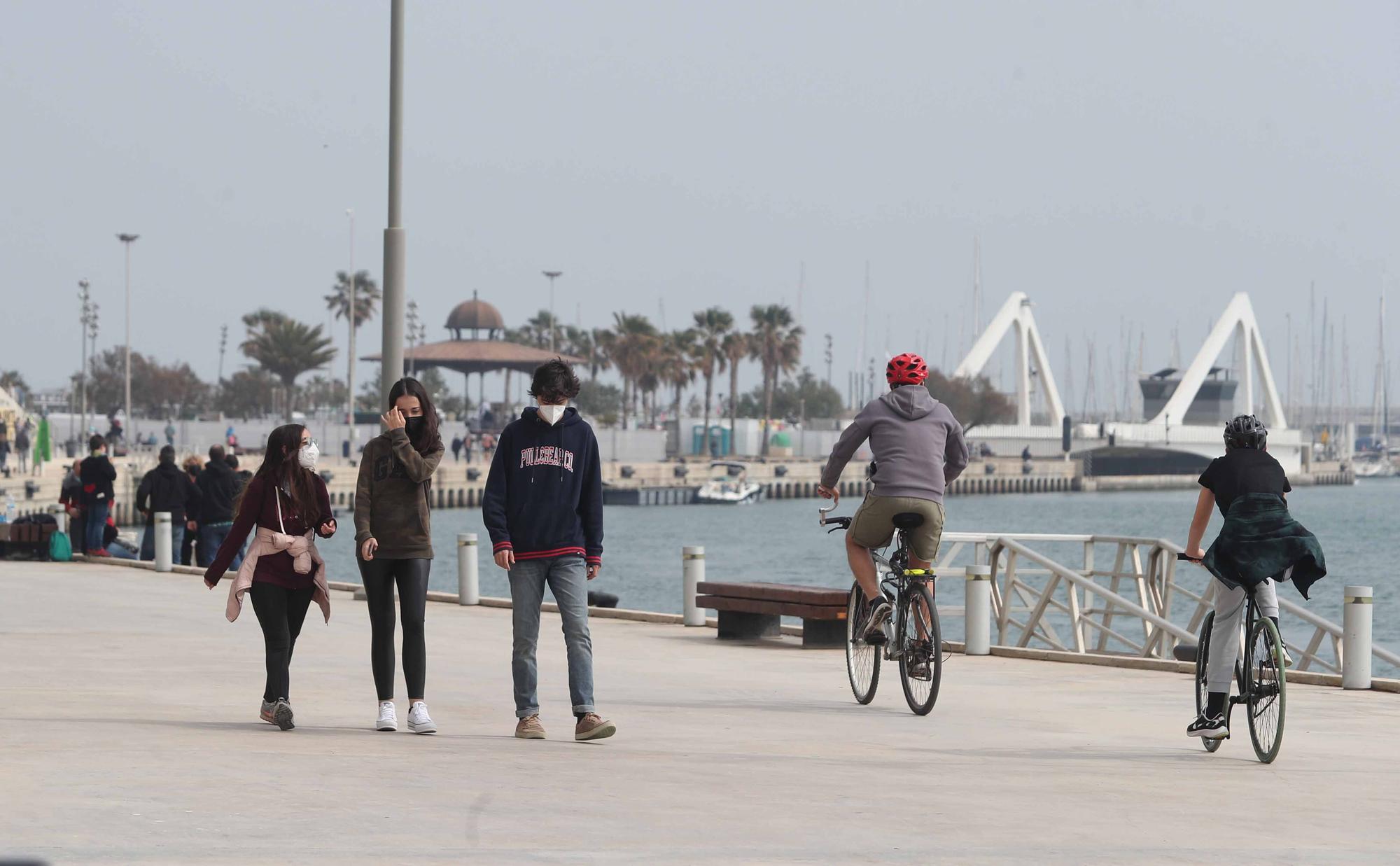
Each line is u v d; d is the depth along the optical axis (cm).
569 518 2495
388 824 1639
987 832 1756
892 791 2042
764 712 3033
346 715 2794
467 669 3678
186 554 7081
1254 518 2430
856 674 3195
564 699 3200
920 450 2933
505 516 2492
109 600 5325
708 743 2547
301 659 3759
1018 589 4566
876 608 3014
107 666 3538
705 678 3619
